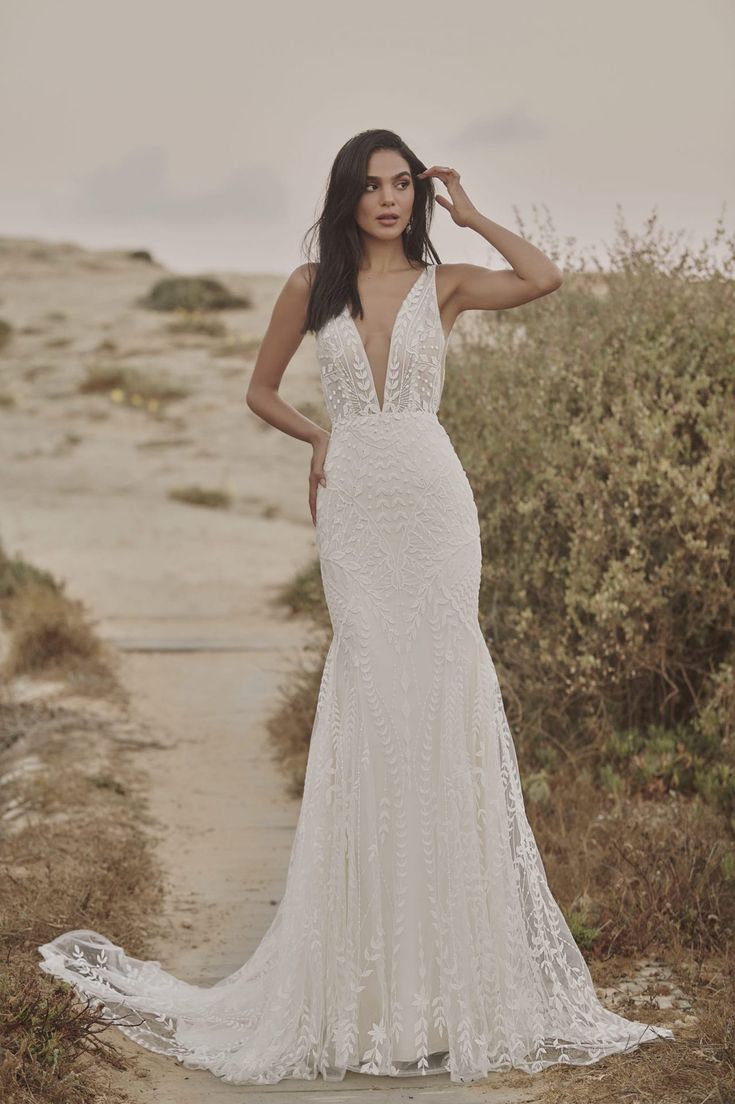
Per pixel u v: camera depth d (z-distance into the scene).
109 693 9.32
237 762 7.71
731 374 6.52
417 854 3.76
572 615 6.46
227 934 4.95
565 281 7.20
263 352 4.14
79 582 14.42
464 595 3.86
